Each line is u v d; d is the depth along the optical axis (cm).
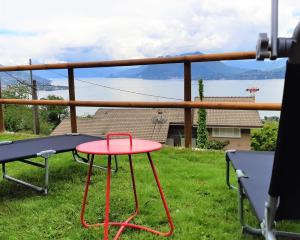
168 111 1717
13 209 225
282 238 172
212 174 289
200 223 202
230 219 205
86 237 188
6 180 286
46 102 452
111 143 189
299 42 88
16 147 265
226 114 1667
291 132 104
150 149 171
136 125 1684
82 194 248
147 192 248
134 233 191
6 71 482
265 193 156
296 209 124
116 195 244
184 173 294
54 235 190
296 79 95
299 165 111
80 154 362
